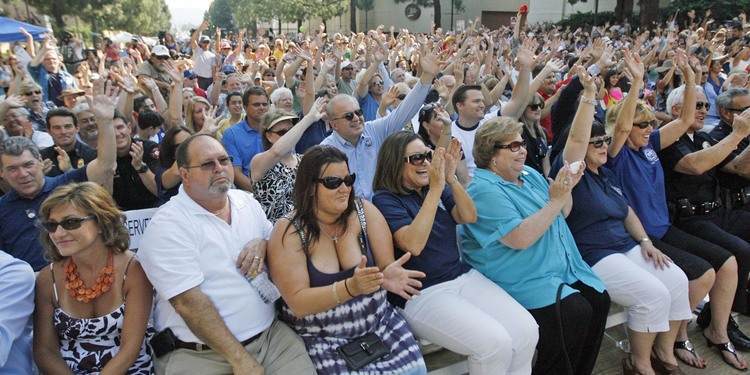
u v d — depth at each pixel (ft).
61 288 7.41
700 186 12.30
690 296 10.83
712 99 24.72
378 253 8.39
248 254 7.85
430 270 9.11
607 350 11.37
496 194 9.47
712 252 11.16
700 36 42.55
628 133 11.59
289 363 7.64
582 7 114.01
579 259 10.14
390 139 9.37
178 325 7.72
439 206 9.48
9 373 7.04
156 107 19.51
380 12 162.30
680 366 10.80
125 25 115.65
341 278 7.86
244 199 8.57
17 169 9.80
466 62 28.89
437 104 14.26
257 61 33.14
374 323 8.24
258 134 15.52
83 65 27.48
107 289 7.34
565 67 28.48
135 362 7.79
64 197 6.98
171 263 7.32
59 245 7.01
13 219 10.11
